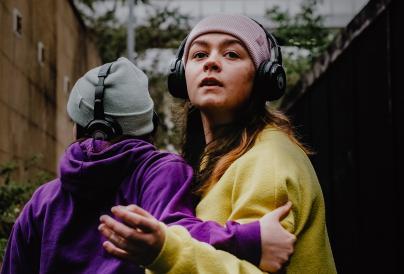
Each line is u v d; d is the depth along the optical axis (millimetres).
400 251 4449
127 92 2039
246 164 1788
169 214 1739
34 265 2000
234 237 1613
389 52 4684
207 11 18594
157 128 2270
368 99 5285
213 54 1934
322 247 1804
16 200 6355
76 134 2129
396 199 4543
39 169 9422
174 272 1493
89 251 1855
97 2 17406
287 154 1796
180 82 2223
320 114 7273
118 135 2023
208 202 1816
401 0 4379
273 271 1613
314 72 7441
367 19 5207
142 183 1879
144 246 1458
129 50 10805
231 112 1980
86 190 1879
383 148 4859
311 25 9805
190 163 2258
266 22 10859
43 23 9922
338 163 6383
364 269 5430
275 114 2012
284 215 1660
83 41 13820
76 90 2102
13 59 8094
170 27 16812
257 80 1975
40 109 9688
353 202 5781
